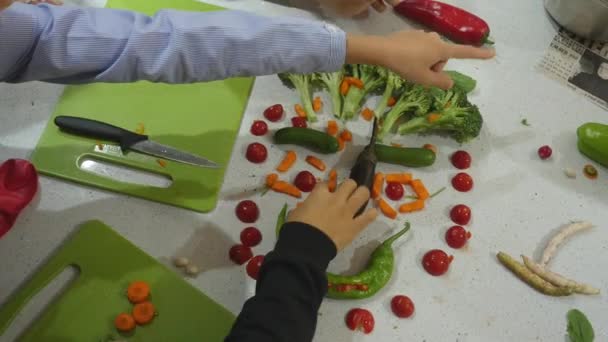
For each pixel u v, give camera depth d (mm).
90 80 718
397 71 792
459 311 833
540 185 956
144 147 856
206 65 712
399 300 815
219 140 925
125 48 679
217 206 877
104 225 831
